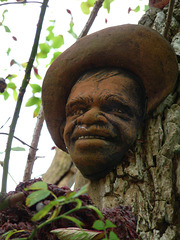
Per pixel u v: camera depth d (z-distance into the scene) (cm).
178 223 59
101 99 63
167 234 58
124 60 66
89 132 61
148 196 61
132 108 64
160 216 58
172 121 65
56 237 42
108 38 66
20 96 44
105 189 63
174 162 63
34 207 45
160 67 65
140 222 59
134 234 50
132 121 64
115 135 62
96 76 66
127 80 66
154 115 66
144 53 65
